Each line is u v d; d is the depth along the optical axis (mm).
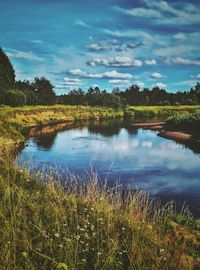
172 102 117688
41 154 25219
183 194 15070
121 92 129375
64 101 97250
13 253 6066
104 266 5969
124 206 9797
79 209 8422
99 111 77125
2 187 8812
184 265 6520
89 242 6727
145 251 6617
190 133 39344
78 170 19656
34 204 8086
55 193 9031
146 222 8508
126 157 24547
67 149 28156
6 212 7402
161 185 16594
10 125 33312
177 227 8719
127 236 7004
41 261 6035
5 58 73000
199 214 12461
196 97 120625
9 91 62531
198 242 7828
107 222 7574
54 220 7395
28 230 6820
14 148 26266
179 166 21359
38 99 79000
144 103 119812
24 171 10617
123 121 64062
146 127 50625
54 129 46656
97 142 33062
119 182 17062
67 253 6109
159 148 29000
